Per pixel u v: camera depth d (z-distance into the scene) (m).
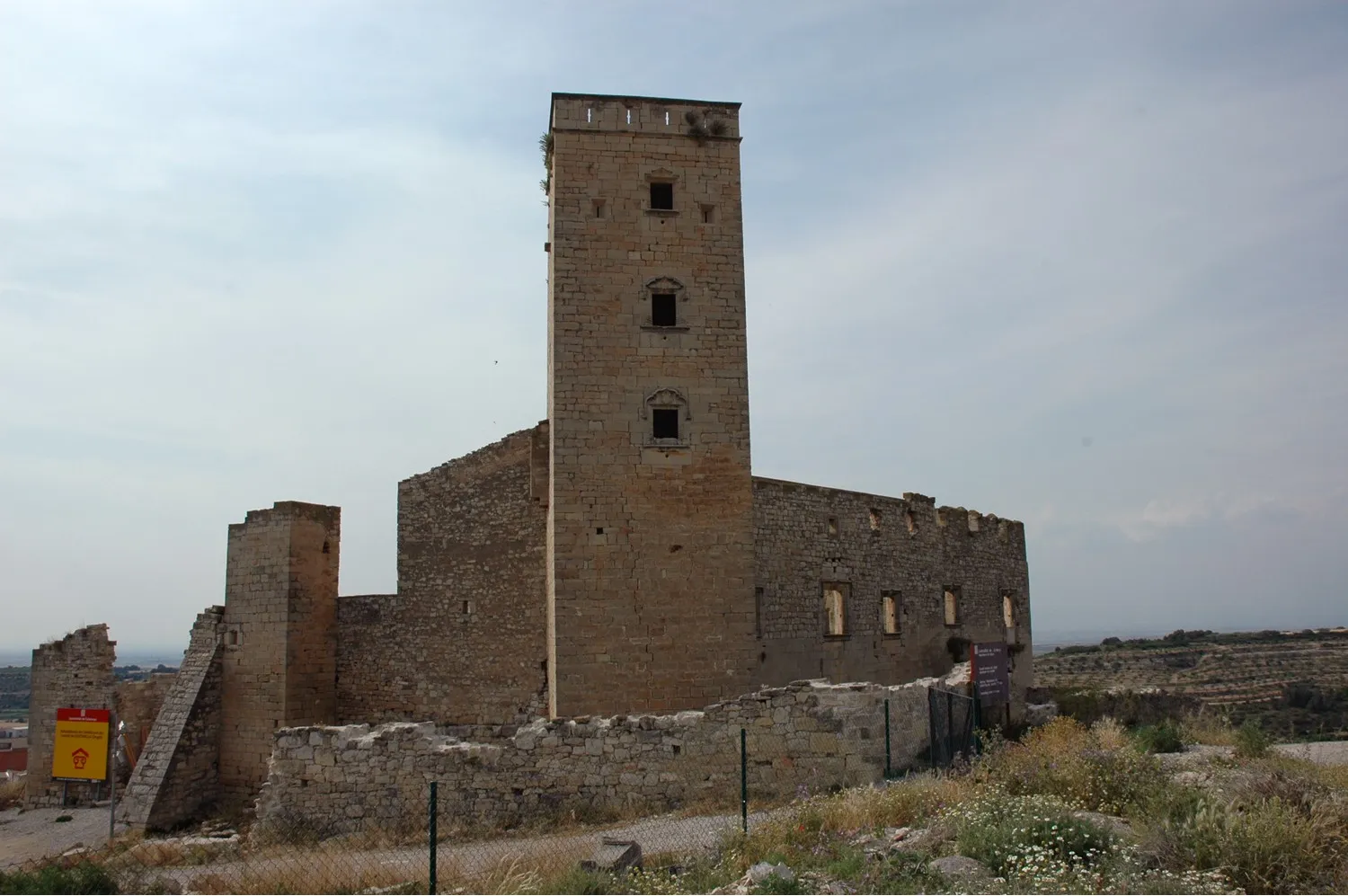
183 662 40.06
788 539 41.38
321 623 40.25
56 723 41.84
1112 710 46.72
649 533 33.06
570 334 33.69
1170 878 13.51
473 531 40.03
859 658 44.50
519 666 38.31
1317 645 103.12
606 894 15.54
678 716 24.83
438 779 24.64
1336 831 15.04
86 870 19.44
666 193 35.56
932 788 20.42
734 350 34.59
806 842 17.50
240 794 38.03
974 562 55.44
